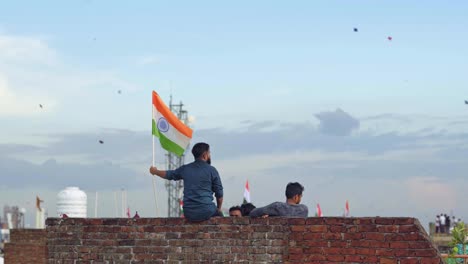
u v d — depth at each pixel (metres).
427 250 10.88
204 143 13.27
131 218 13.48
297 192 12.94
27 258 27.98
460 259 16.97
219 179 13.03
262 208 12.69
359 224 11.48
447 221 39.62
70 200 28.86
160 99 15.14
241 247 12.51
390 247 11.14
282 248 12.16
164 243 13.17
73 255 13.82
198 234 12.91
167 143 15.16
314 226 11.91
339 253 11.63
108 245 13.59
